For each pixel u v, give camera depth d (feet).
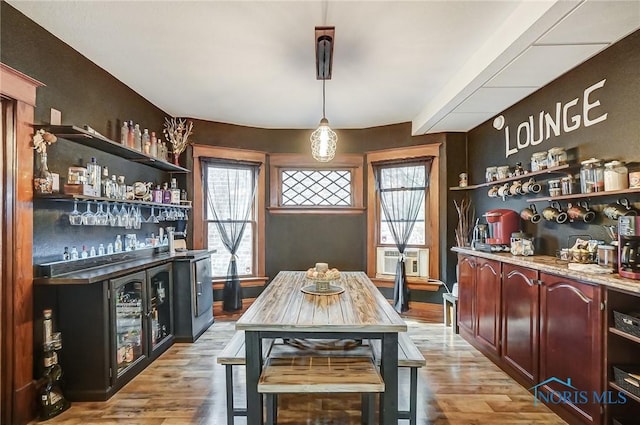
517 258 8.77
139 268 9.16
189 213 14.25
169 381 8.72
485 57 8.33
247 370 6.03
